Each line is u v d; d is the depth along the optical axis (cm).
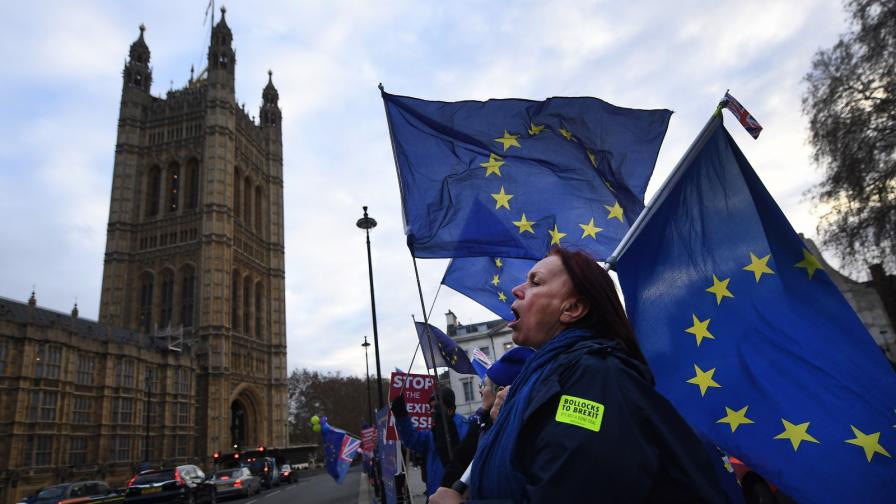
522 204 393
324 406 11200
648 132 396
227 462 5419
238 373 7600
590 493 109
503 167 398
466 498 171
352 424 10831
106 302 7581
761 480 630
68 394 4606
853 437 234
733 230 291
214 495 2448
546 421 125
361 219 1933
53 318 5147
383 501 1134
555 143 401
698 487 111
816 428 241
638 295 293
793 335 262
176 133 8475
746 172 295
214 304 7412
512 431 134
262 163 9556
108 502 2127
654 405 120
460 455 319
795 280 271
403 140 399
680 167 308
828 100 1961
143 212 8131
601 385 122
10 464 4012
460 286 504
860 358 247
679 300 290
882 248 1998
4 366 4156
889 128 1825
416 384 686
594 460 111
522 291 174
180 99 8650
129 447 5156
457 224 384
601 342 140
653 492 112
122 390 5181
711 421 263
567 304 162
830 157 2033
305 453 8588
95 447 4816
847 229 2017
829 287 263
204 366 7069
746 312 275
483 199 391
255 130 9456
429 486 482
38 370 4391
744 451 250
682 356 280
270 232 9400
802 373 254
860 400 239
